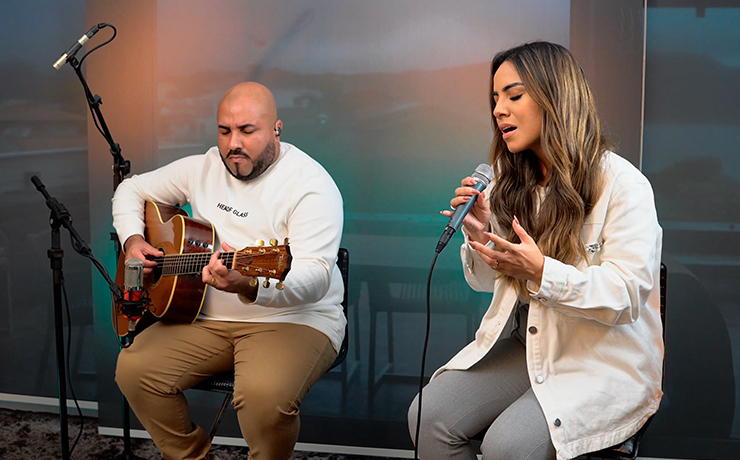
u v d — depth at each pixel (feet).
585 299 4.90
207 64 8.39
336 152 8.29
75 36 8.97
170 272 6.68
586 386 5.20
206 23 8.34
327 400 8.57
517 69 5.37
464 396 5.56
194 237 6.74
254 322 6.79
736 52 7.66
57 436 8.73
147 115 8.56
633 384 5.26
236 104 6.75
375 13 8.04
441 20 7.93
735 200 7.80
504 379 5.67
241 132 6.76
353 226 8.35
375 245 8.34
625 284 4.95
